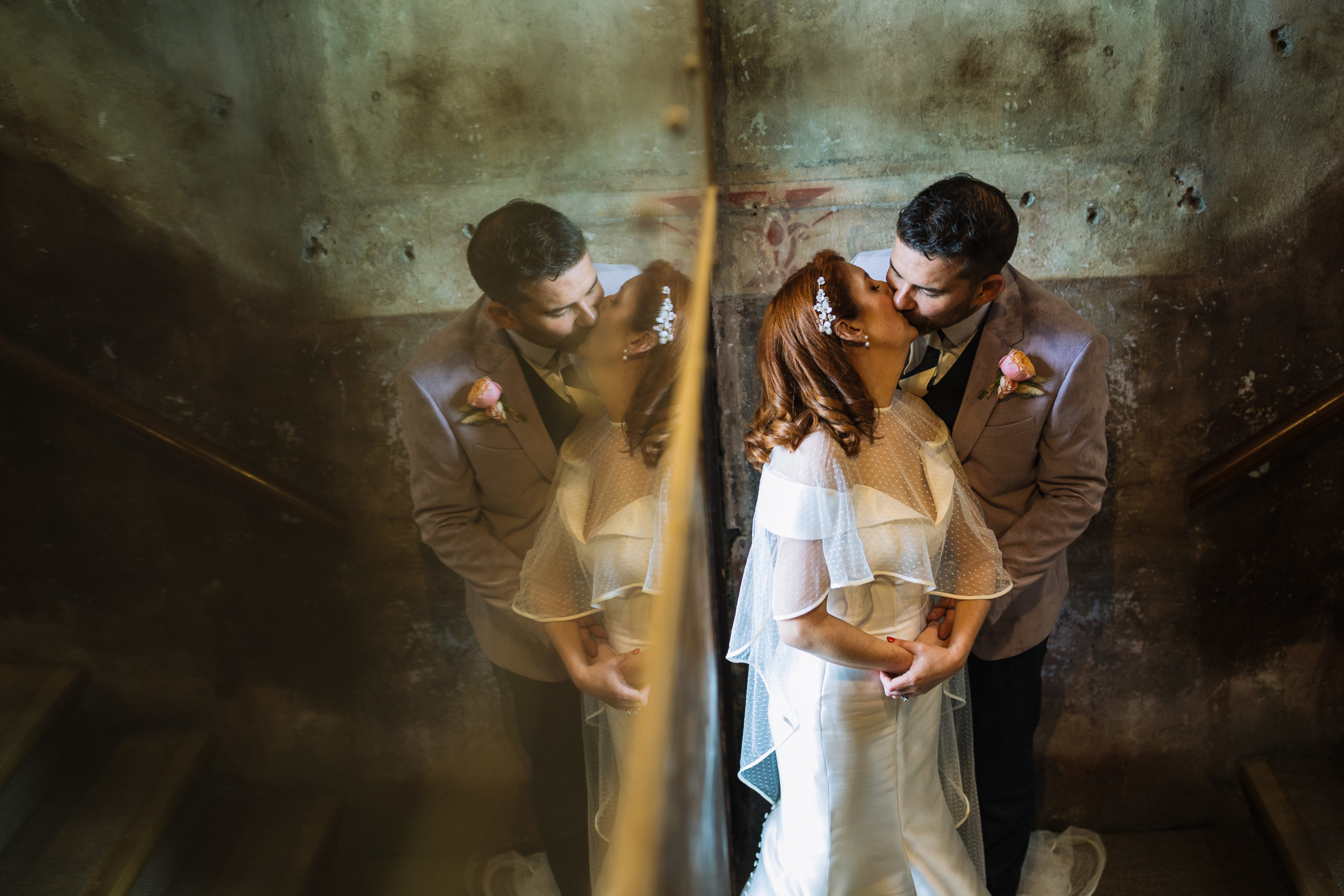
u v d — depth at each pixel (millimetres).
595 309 642
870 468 1642
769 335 1684
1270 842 2506
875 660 1641
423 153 337
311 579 228
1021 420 1951
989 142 2305
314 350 250
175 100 211
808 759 1767
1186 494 2457
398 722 250
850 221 2395
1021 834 2402
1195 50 2189
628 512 663
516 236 460
